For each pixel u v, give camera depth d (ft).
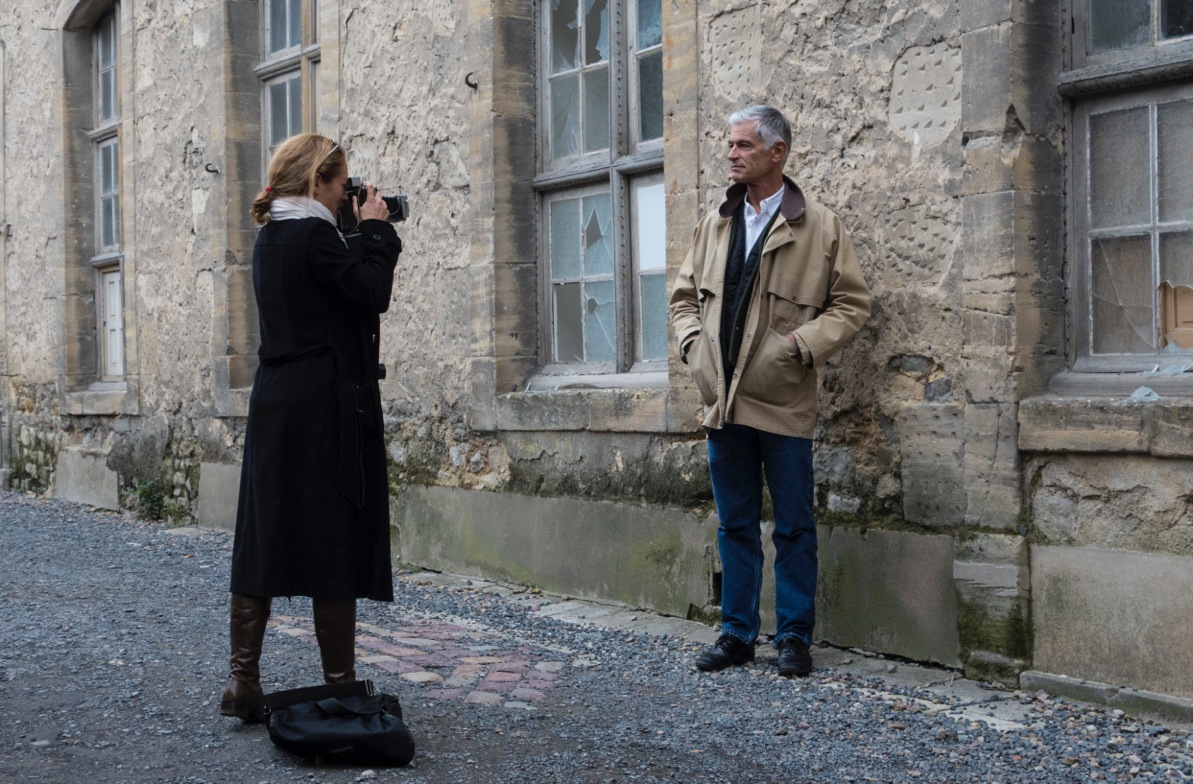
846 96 15.38
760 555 15.12
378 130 23.56
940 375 14.42
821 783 10.62
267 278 11.92
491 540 20.93
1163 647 12.37
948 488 14.28
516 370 20.84
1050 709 12.78
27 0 36.86
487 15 20.63
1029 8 13.62
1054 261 13.83
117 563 23.45
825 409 15.70
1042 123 13.73
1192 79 12.84
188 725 12.17
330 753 10.91
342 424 11.71
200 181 29.07
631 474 18.25
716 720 12.52
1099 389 13.35
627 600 18.30
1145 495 12.55
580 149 20.26
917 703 13.07
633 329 19.29
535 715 12.69
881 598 15.01
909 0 14.64
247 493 11.88
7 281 38.70
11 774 10.72
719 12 16.90
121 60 32.30
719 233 14.88
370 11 23.65
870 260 15.14
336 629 11.84
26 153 37.37
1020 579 13.50
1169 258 13.14
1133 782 10.58
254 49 28.48
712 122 17.06
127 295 32.17
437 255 22.09
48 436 36.52
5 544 26.25
